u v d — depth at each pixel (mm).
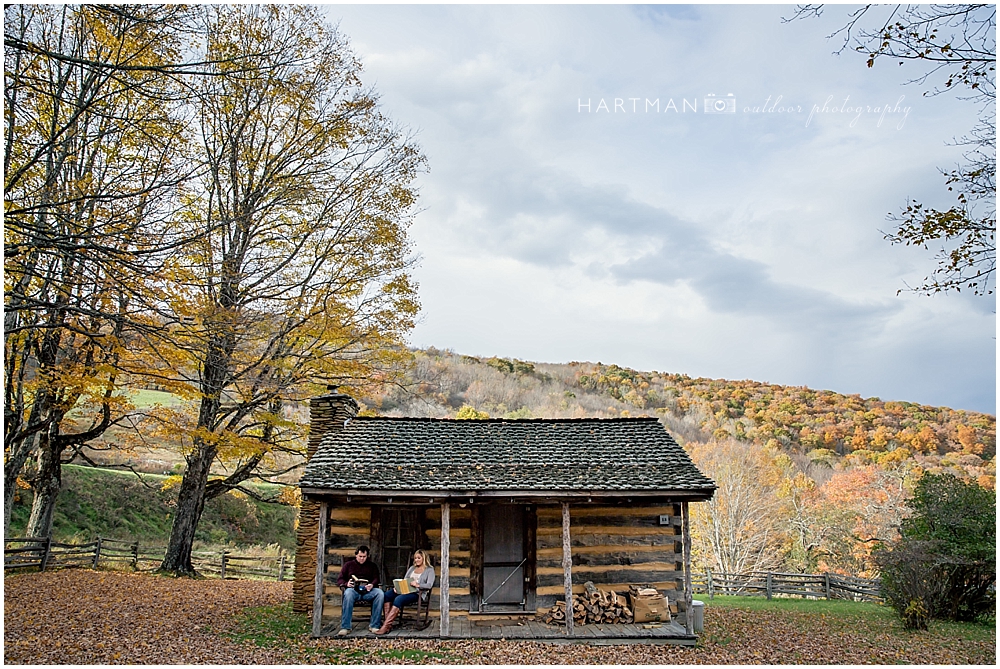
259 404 17984
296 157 19578
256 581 20312
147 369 14570
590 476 12094
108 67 9055
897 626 14438
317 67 19594
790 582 21703
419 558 12070
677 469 12430
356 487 11469
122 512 28141
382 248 19375
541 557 12555
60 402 16516
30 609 12602
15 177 10688
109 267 10492
